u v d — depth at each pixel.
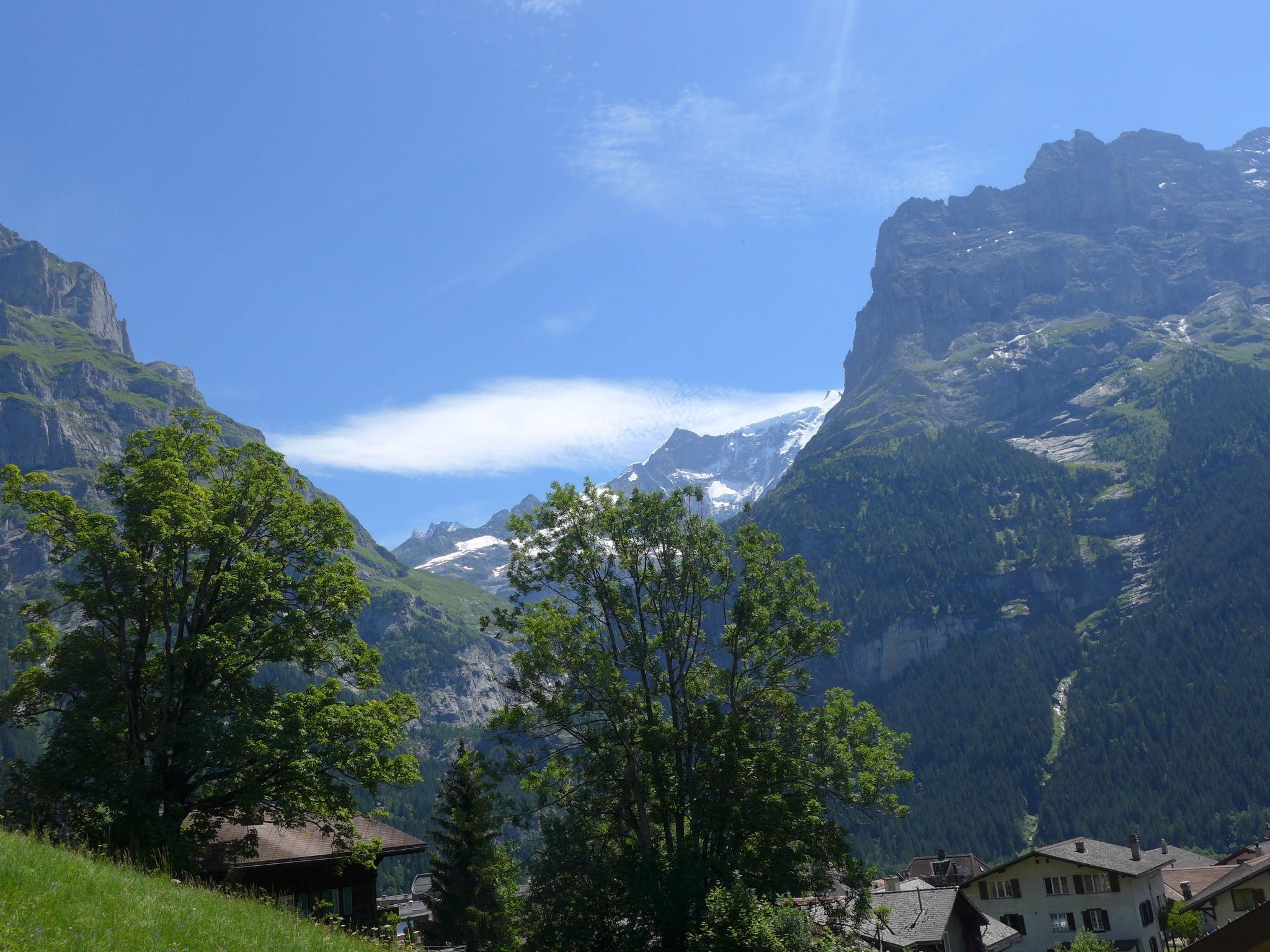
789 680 46.91
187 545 39.03
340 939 22.52
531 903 44.72
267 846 41.56
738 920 33.69
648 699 46.56
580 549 48.00
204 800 37.59
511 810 46.69
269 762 36.12
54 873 18.41
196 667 38.84
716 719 43.38
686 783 44.00
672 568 48.09
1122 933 89.12
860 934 43.34
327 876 42.19
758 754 43.72
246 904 22.70
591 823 44.94
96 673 38.16
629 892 41.38
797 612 46.94
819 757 43.69
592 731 45.97
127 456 41.72
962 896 67.62
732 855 41.56
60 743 35.28
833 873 43.03
